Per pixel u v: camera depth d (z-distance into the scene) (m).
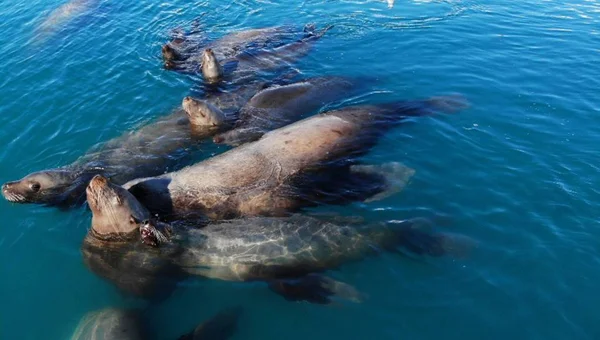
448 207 2.95
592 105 3.88
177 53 5.07
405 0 6.22
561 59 4.64
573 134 3.54
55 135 3.94
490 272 2.53
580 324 2.27
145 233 2.81
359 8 6.08
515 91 4.13
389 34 5.34
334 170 3.30
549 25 5.40
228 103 4.28
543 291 2.43
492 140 3.51
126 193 2.94
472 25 5.46
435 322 2.33
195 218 3.03
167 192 3.16
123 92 4.49
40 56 5.18
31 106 4.31
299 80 4.50
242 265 2.68
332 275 2.60
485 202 2.97
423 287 2.49
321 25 5.66
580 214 2.84
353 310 2.42
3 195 3.32
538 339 2.22
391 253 2.67
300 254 2.70
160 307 2.54
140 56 5.14
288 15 6.02
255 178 3.23
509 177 3.16
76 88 4.57
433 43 5.07
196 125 3.96
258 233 2.80
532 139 3.51
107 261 2.81
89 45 5.41
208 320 2.45
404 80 4.41
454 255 2.63
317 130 3.55
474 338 2.24
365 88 4.30
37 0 6.76
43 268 2.79
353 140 3.55
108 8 6.43
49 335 2.43
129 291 2.63
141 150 3.75
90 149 3.77
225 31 5.71
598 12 5.71
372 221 2.85
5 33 5.77
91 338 2.32
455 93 4.14
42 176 3.37
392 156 3.41
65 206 3.25
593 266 2.53
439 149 3.45
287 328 2.38
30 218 3.15
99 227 2.95
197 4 6.48
